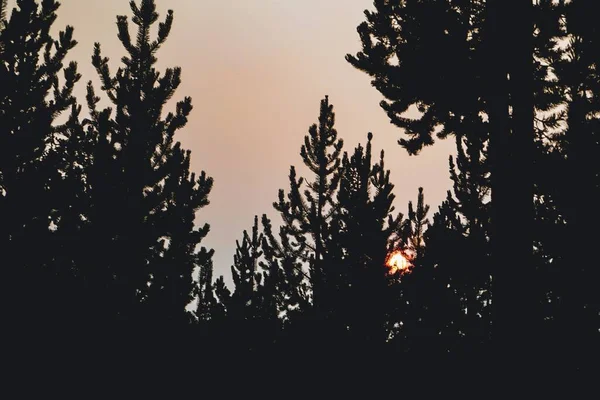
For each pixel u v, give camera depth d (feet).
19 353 61.67
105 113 74.43
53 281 66.54
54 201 70.79
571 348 54.95
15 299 63.72
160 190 75.97
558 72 71.56
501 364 61.98
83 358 64.75
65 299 65.67
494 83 81.20
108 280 70.64
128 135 77.51
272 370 78.64
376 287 77.05
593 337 53.93
